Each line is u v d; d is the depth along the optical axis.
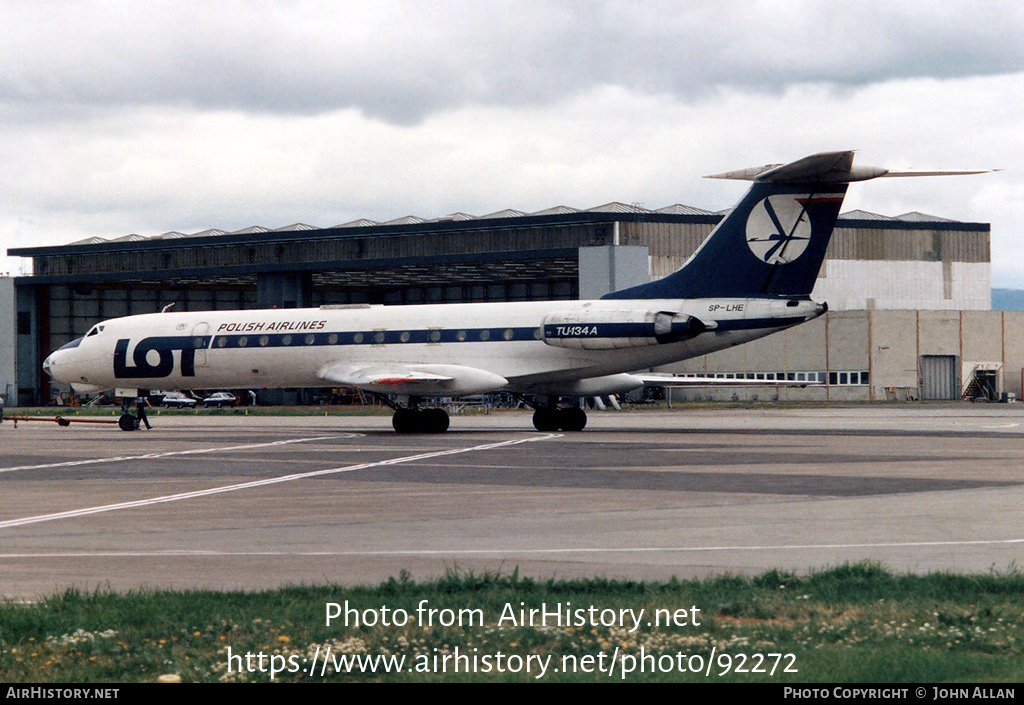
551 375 64.12
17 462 47.50
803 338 130.50
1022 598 17.66
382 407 125.94
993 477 36.50
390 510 30.14
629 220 116.38
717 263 60.00
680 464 41.91
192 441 61.06
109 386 75.12
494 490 34.31
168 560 22.77
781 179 57.19
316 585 19.56
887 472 38.31
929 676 13.51
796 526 26.28
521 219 120.12
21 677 14.30
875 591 18.27
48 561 22.78
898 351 127.94
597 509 29.62
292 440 60.28
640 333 60.69
